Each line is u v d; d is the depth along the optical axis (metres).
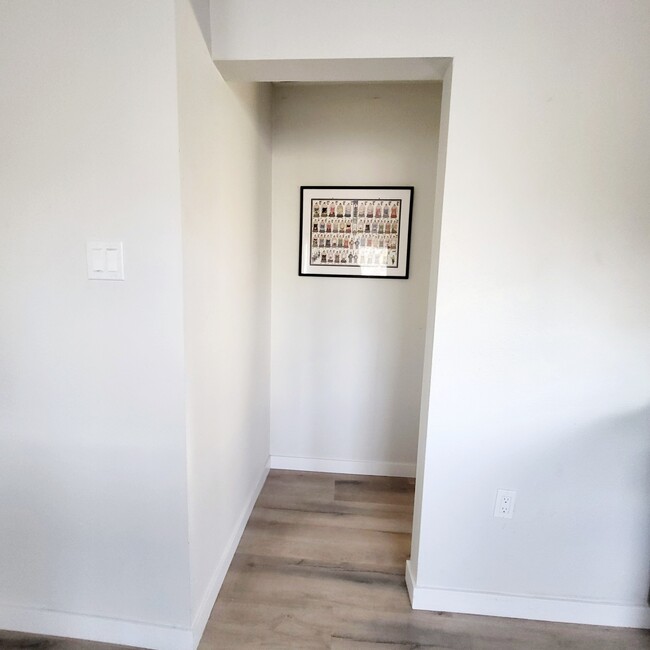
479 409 1.47
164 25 1.11
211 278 1.45
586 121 1.30
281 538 1.97
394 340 2.45
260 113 2.04
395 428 2.55
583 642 1.48
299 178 2.34
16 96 1.18
